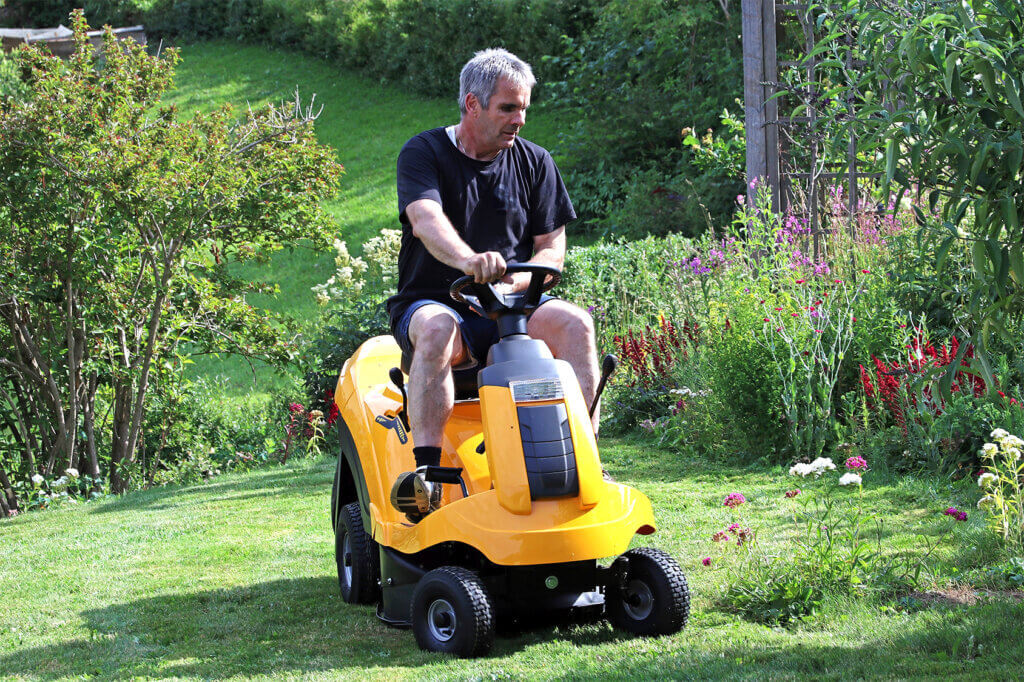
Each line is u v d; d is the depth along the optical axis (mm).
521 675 9969
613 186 56781
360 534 13617
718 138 45594
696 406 24062
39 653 12344
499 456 10531
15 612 14438
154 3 95688
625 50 61062
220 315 33344
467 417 11938
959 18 8523
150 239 31734
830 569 12484
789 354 21422
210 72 85875
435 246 11125
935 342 22047
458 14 75625
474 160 12141
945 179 9570
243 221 31844
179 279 31875
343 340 32969
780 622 11672
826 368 22094
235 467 33312
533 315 11938
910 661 9680
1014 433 17656
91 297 30547
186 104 78688
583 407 10883
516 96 11688
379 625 12766
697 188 49094
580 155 59500
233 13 92688
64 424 31312
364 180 64625
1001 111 8859
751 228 26828
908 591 12250
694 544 15359
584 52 65250
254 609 13852
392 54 79875
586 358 11695
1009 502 14086
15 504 29969
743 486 19406
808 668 9805
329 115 75938
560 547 10164
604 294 36625
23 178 28500
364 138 71312
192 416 35406
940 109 9398
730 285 25703
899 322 21125
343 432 14133
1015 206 8883
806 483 19062
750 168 29750
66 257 29641
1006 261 8805
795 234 26406
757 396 21484
